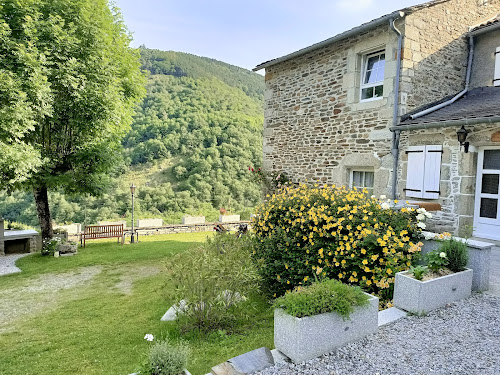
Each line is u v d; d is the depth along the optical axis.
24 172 7.07
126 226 13.36
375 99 6.77
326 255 4.12
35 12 7.35
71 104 7.81
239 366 2.44
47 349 3.66
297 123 8.61
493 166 5.49
